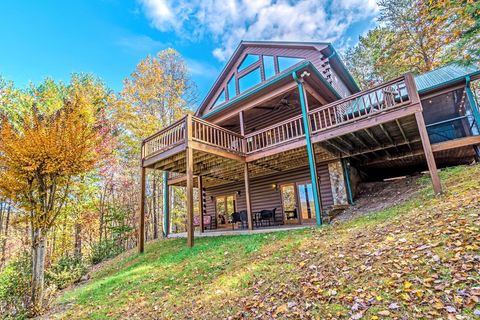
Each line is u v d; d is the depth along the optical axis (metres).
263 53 13.70
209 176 13.25
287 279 3.91
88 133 7.35
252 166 11.41
